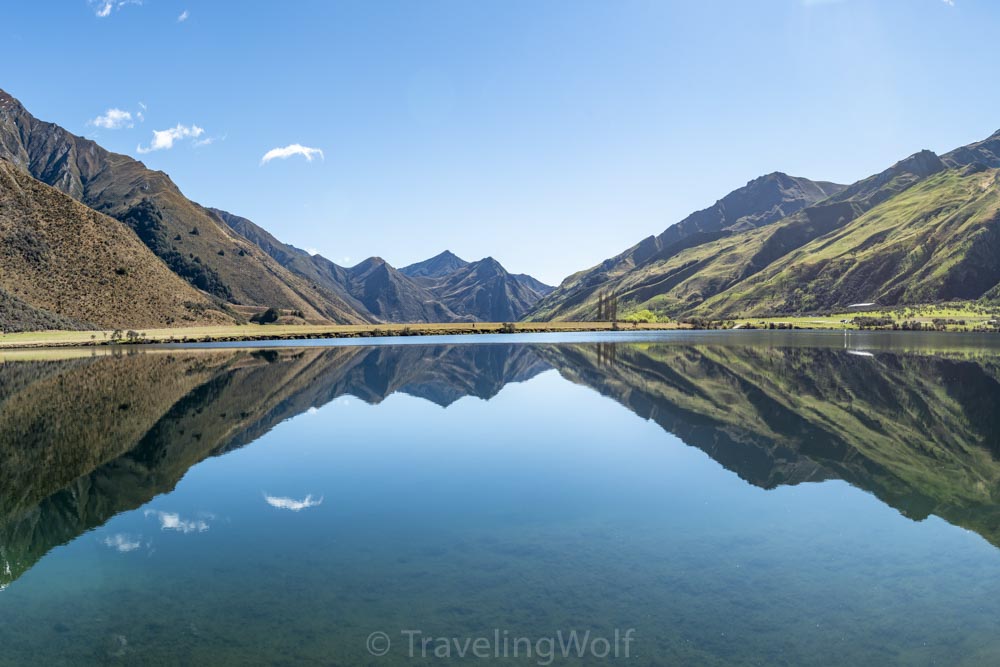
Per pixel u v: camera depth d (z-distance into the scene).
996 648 11.12
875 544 16.19
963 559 15.16
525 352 92.31
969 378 53.72
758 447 28.00
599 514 18.73
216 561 15.41
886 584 13.79
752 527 17.52
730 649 11.18
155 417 37.41
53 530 17.92
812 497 20.44
